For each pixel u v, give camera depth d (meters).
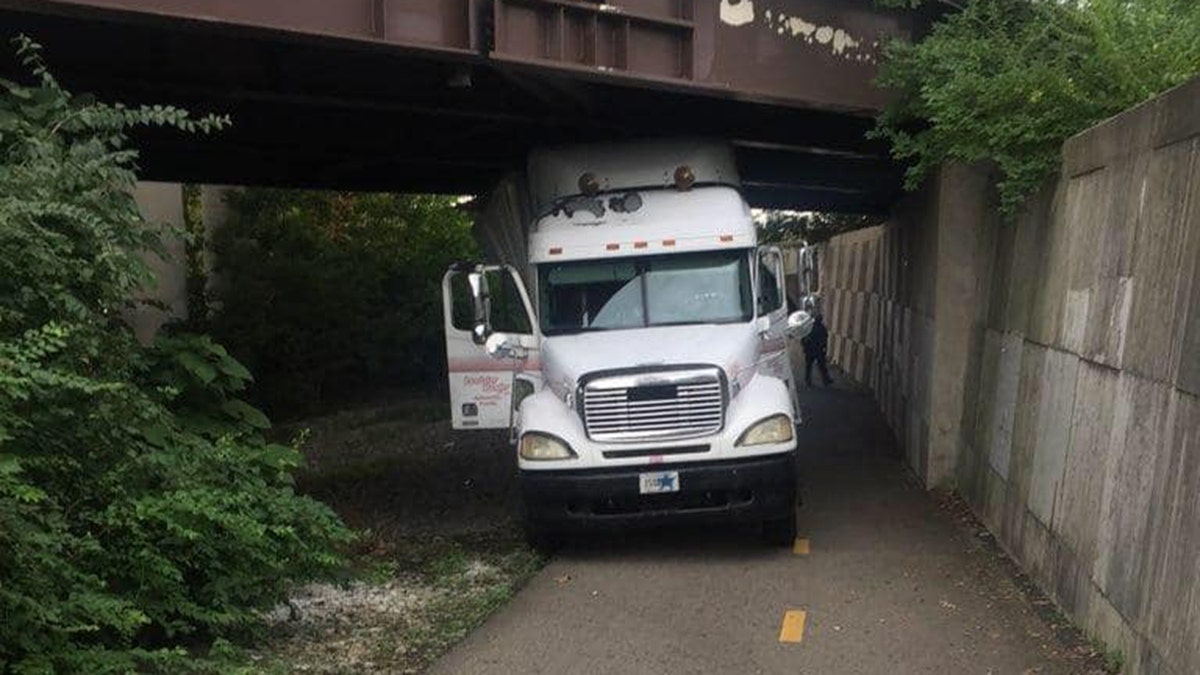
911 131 12.14
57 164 6.14
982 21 10.44
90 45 9.05
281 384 22.44
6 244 5.65
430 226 27.78
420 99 11.11
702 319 9.95
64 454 5.68
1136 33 8.85
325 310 22.88
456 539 10.48
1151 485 5.64
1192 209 5.49
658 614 7.62
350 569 7.79
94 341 5.86
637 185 10.77
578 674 6.43
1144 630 5.51
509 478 14.08
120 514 5.81
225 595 6.42
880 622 7.26
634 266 10.16
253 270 21.77
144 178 15.74
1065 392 7.62
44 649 5.05
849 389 23.50
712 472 8.88
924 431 12.45
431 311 26.31
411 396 25.38
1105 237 7.04
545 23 9.18
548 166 10.95
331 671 6.43
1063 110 8.86
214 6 7.46
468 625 7.41
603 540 10.02
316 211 25.00
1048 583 7.54
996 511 9.47
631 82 9.84
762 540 9.39
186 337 7.60
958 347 11.77
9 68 9.03
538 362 10.21
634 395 8.92
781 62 11.00
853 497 11.66
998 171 10.55
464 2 8.73
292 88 10.32
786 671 6.41
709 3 10.25
